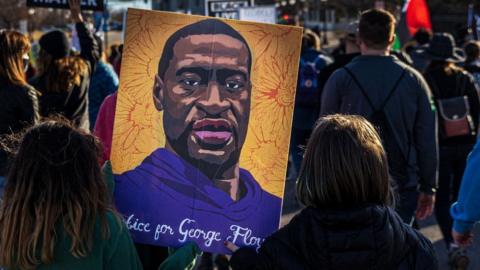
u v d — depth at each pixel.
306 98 6.15
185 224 2.36
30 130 1.99
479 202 2.62
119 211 2.37
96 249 1.94
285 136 2.38
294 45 2.38
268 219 2.36
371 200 1.96
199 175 2.37
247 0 9.50
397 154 3.32
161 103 2.39
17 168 1.93
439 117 4.97
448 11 27.80
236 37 2.39
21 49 3.78
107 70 5.20
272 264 1.93
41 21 30.53
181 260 2.27
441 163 4.99
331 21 38.56
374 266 1.86
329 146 1.95
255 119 2.38
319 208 1.95
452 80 4.98
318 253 1.86
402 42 10.51
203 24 2.40
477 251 5.11
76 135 1.98
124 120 2.38
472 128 5.00
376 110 3.32
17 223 1.90
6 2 25.56
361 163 1.93
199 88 2.39
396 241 1.90
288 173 7.77
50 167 1.91
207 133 2.38
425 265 1.95
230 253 2.34
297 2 38.38
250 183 2.37
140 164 2.38
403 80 3.34
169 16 2.39
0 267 2.02
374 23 3.38
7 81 3.75
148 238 2.37
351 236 1.85
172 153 2.38
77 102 4.41
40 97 4.32
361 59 3.42
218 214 2.36
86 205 1.92
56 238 1.91
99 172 2.00
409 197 3.37
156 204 2.37
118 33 24.95
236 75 2.39
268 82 2.38
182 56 2.39
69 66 4.34
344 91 3.40
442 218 5.02
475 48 6.30
